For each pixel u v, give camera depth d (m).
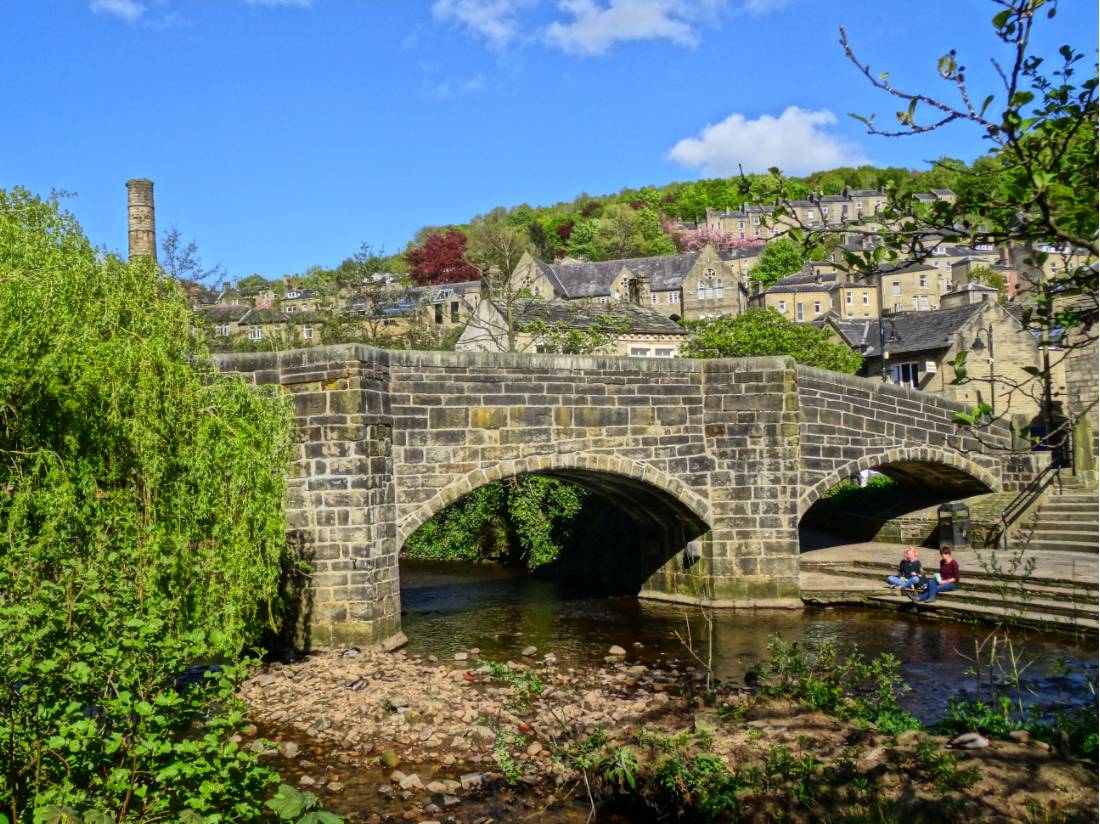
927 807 7.39
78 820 5.62
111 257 12.77
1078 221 4.77
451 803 9.35
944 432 22.92
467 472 16.89
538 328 32.09
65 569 7.46
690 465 19.08
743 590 19.34
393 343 42.53
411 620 20.00
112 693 7.50
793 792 8.13
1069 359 24.88
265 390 14.89
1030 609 16.66
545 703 12.57
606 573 24.84
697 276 77.62
